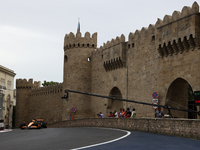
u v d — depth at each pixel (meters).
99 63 55.22
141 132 24.73
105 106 52.22
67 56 58.62
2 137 23.83
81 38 57.72
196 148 14.44
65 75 58.66
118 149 14.05
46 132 27.81
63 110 58.28
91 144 16.25
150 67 41.38
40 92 81.56
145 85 42.38
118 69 49.38
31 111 86.31
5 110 80.00
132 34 46.31
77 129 30.83
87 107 57.16
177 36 35.09
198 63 32.75
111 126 32.41
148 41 42.09
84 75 57.38
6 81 80.50
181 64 35.19
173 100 37.72
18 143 18.11
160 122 22.69
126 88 46.91
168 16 37.09
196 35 32.66
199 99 25.11
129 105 46.12
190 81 33.72
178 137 19.94
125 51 47.91
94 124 36.97
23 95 88.75
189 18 33.44
